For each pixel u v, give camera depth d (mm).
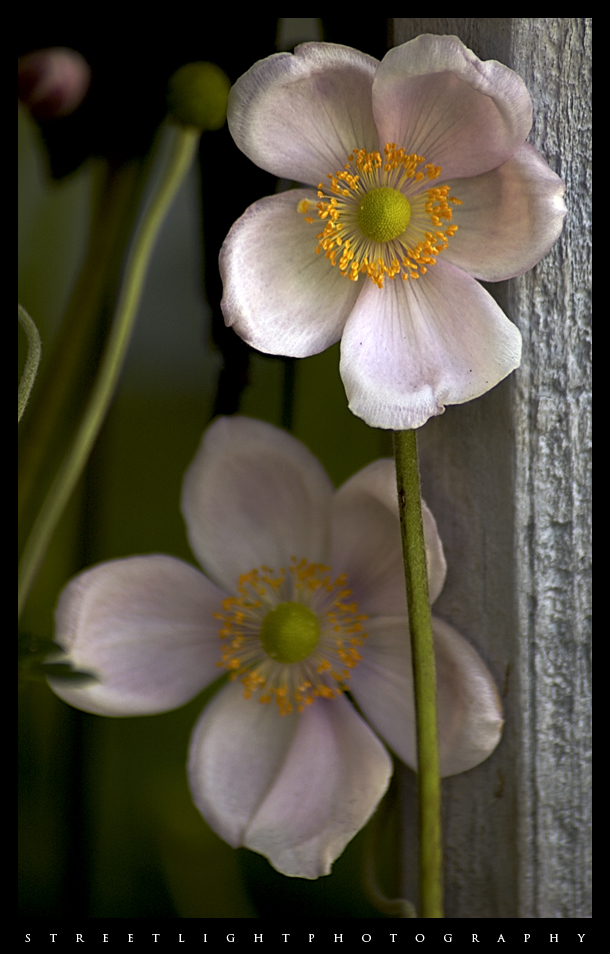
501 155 570
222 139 625
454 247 578
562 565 593
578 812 598
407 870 609
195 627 613
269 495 611
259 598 613
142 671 606
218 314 630
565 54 583
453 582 598
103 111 628
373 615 610
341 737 604
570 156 585
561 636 595
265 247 575
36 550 603
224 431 608
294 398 632
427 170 575
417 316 575
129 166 629
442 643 590
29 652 590
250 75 564
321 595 613
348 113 573
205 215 629
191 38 625
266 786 604
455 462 596
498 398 590
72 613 598
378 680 607
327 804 595
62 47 626
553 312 587
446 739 591
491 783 599
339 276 579
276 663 613
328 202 580
